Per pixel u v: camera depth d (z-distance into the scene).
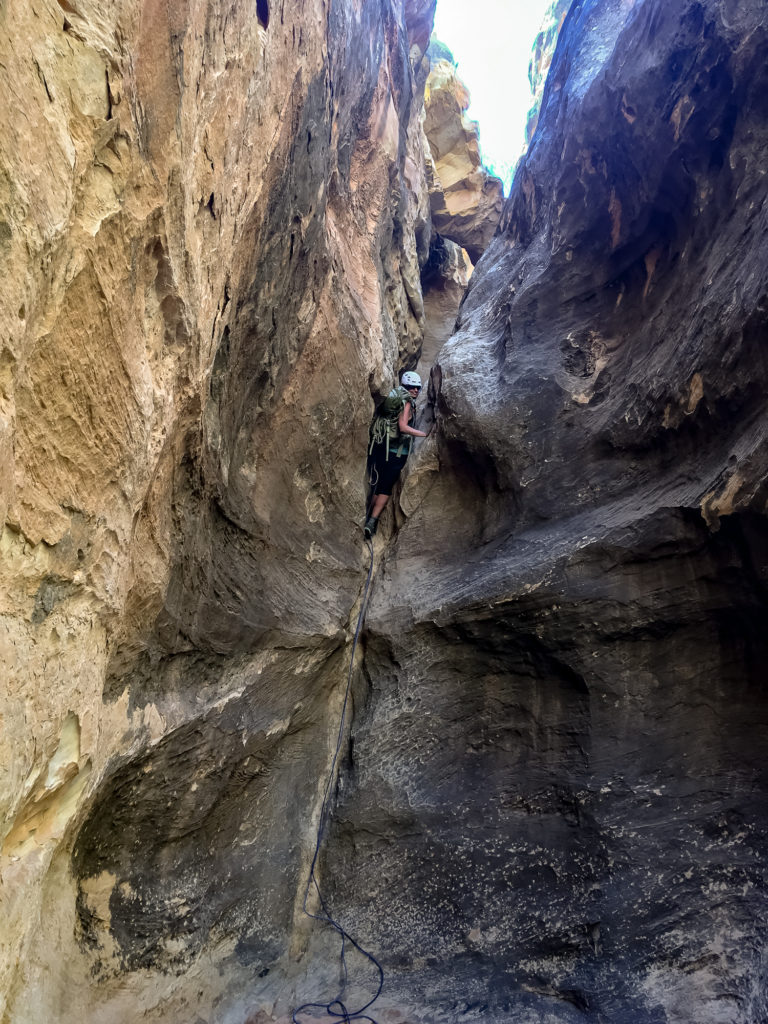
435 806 4.91
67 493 2.60
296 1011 4.10
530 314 6.93
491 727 5.12
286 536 5.29
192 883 4.11
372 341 6.70
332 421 5.91
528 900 4.48
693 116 5.32
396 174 8.60
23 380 2.21
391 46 8.83
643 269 6.20
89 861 3.56
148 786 3.76
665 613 4.58
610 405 5.67
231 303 3.97
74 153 2.24
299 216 4.80
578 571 4.88
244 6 3.42
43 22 2.04
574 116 7.10
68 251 2.29
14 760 2.25
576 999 4.07
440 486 6.67
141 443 3.06
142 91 2.58
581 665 4.79
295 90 4.38
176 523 3.80
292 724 5.07
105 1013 3.37
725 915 4.08
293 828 4.93
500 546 5.68
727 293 4.59
